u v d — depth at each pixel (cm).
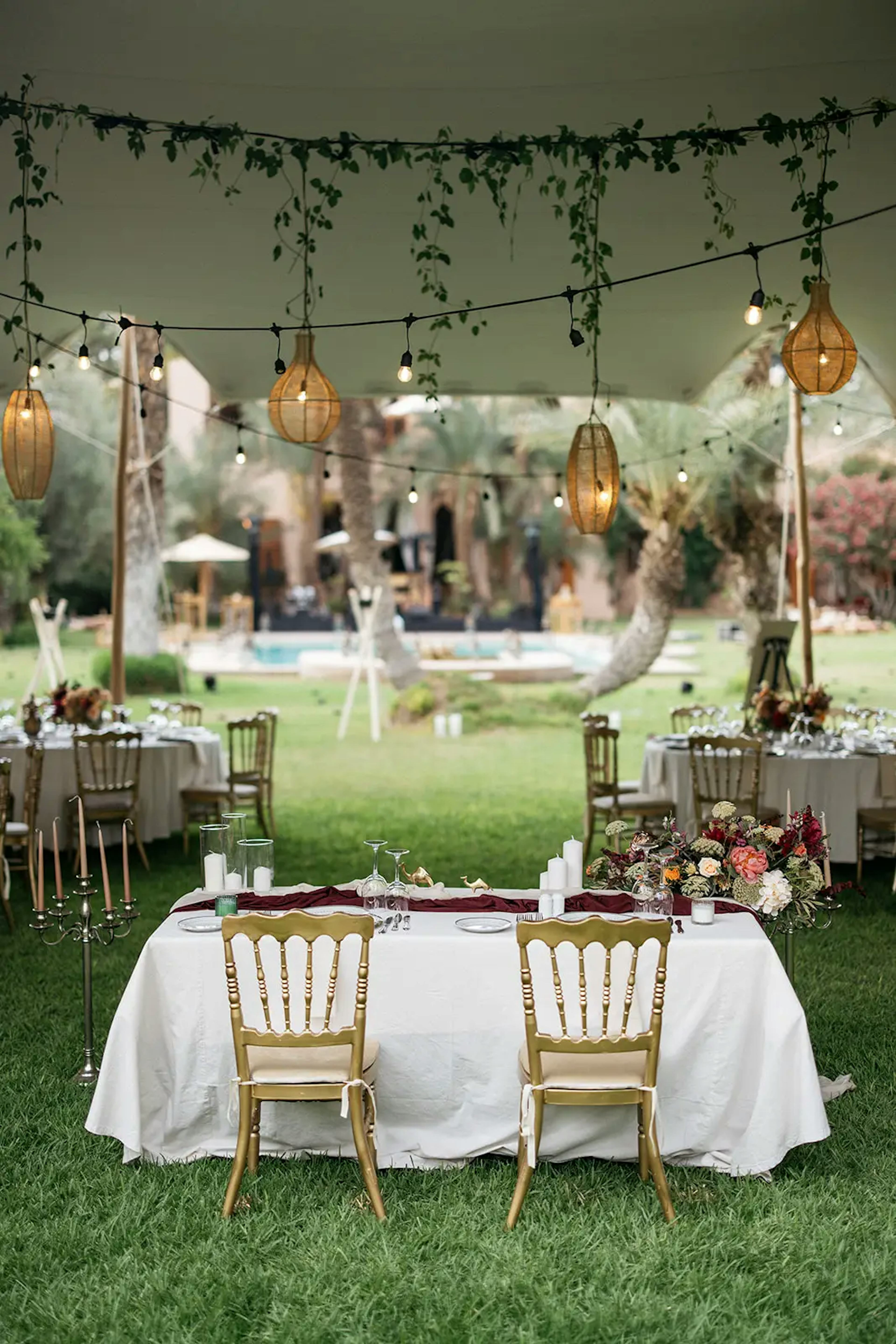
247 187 737
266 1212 381
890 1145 428
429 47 625
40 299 599
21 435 585
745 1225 373
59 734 934
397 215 766
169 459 2889
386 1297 337
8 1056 513
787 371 525
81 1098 468
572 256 815
